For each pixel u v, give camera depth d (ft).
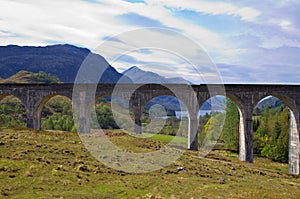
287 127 227.81
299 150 152.15
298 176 127.34
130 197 62.59
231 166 120.88
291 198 71.31
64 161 88.89
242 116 159.53
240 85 156.87
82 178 74.74
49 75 581.53
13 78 519.19
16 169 75.82
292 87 156.56
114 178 77.30
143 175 82.64
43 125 240.73
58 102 351.25
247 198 67.00
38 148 102.63
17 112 312.50
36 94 171.32
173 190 71.67
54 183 68.85
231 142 234.79
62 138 130.11
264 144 255.50
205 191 72.79
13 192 60.80
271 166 174.81
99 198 61.57
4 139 114.73
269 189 84.12
